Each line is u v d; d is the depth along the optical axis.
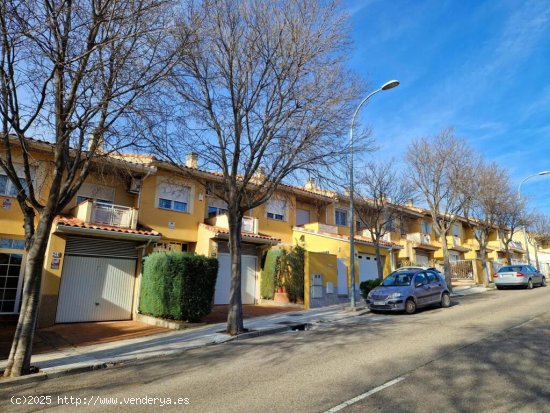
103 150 9.56
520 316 12.06
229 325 11.55
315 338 10.31
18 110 7.78
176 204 18.52
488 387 5.63
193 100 11.37
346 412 4.88
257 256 20.30
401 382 5.99
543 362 6.80
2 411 5.54
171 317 13.71
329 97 11.96
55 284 13.75
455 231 38.28
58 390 6.53
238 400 5.52
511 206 28.66
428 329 10.58
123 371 7.77
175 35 9.21
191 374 7.17
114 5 8.24
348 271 21.06
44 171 14.58
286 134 11.86
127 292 15.51
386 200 20.38
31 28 7.39
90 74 8.27
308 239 22.66
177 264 13.54
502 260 41.28
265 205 21.88
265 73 11.73
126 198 17.23
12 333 11.90
